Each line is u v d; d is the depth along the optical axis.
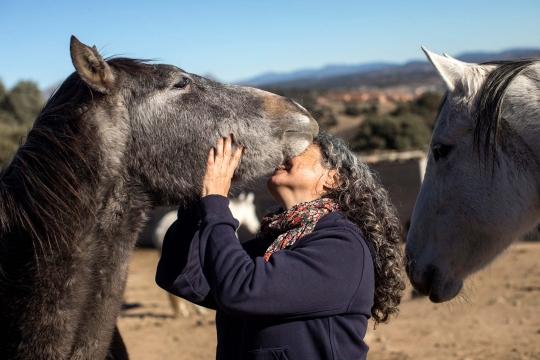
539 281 8.55
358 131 26.89
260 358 2.03
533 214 2.91
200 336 7.23
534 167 2.80
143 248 16.62
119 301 2.45
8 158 2.75
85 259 2.25
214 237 2.10
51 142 2.31
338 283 1.99
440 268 2.97
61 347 2.18
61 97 2.47
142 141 2.50
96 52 2.37
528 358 5.13
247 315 1.98
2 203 2.27
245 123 2.58
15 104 29.75
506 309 7.18
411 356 5.55
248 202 11.83
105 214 2.37
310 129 2.55
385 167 13.98
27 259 2.22
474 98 2.86
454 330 6.50
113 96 2.45
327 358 1.98
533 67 2.84
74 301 2.21
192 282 2.40
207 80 2.69
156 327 7.81
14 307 2.18
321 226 2.14
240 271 1.99
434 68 2.94
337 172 2.29
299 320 2.02
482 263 2.98
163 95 2.55
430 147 3.06
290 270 1.98
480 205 2.86
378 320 2.27
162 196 2.56
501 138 2.80
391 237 2.25
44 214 2.21
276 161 2.58
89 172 2.32
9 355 2.18
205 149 2.54
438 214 2.99
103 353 2.38
